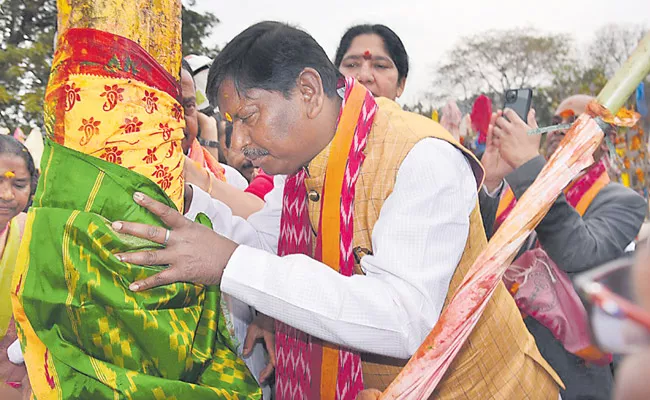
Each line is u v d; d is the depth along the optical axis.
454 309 1.14
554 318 1.98
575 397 2.01
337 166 1.31
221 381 1.20
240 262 1.15
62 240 1.05
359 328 1.14
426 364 1.15
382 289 1.15
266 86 1.21
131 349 1.06
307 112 1.25
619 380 1.11
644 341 1.11
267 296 1.14
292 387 1.48
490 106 2.52
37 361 1.09
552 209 1.90
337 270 1.33
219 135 2.70
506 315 1.46
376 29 2.33
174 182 1.15
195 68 2.08
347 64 2.33
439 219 1.20
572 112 2.29
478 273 1.15
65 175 1.07
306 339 1.44
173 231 1.11
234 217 1.57
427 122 1.36
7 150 2.17
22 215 2.20
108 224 1.05
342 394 1.39
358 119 1.32
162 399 1.07
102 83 1.05
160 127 1.11
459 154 1.31
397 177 1.26
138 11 1.07
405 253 1.16
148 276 1.07
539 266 2.07
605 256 1.89
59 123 1.06
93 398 1.06
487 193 2.02
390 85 2.32
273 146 1.26
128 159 1.08
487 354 1.40
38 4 5.34
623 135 2.01
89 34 1.04
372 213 1.29
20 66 5.10
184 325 1.12
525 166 1.99
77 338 1.06
